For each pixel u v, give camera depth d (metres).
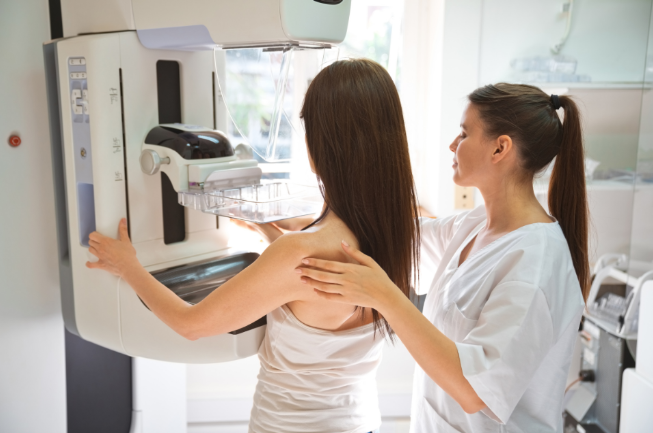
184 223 1.25
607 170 1.86
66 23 1.15
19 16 1.20
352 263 0.84
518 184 1.00
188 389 2.05
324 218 0.90
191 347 1.08
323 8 0.94
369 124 0.84
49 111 1.19
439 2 1.94
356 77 0.84
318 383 0.94
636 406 1.67
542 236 0.93
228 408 2.04
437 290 1.08
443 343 0.82
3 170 1.21
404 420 2.09
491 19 1.90
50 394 1.35
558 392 0.96
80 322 1.23
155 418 1.58
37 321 1.31
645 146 1.78
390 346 2.07
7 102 1.20
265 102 1.02
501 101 0.96
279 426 0.95
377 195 0.86
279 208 1.01
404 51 2.11
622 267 1.84
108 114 1.07
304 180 1.11
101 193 1.08
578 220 1.01
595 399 1.94
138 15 1.06
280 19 0.88
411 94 2.14
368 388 1.02
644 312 1.65
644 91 1.81
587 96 1.87
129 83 1.09
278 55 0.96
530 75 1.92
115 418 1.52
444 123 1.97
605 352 1.88
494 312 0.87
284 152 1.06
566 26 1.87
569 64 1.89
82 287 1.20
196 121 1.22
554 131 0.97
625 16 1.84
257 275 0.84
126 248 1.07
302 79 1.03
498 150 0.97
